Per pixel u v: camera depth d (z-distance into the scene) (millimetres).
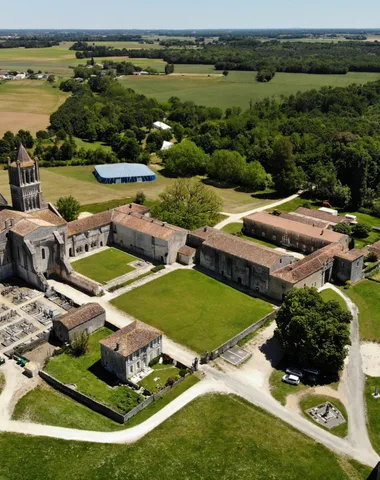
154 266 145000
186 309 122188
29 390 94000
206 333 112500
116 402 90438
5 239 131000
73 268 142250
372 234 175000
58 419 86875
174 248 146375
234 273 136375
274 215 178125
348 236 157750
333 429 85875
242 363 102625
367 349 108375
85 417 87562
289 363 102562
